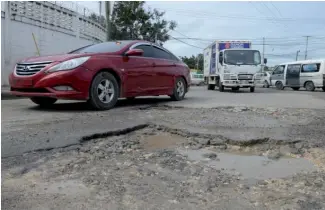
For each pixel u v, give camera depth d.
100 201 2.36
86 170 2.94
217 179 2.84
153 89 7.25
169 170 3.02
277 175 2.96
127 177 2.82
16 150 3.33
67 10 16.97
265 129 4.44
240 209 2.30
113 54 6.34
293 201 2.42
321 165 3.24
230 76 14.96
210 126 4.58
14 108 6.28
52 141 3.66
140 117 5.23
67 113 5.61
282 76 22.00
